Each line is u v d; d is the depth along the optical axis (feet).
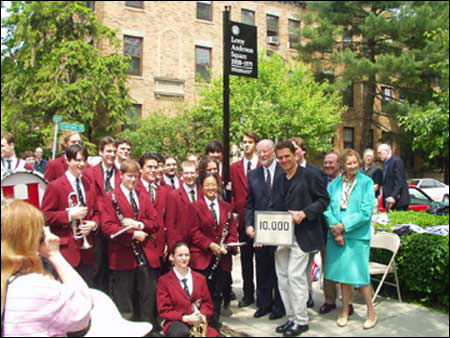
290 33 87.40
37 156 37.76
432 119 29.12
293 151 17.30
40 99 59.82
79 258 16.33
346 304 17.52
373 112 85.35
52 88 58.90
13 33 66.59
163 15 72.23
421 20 70.28
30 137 62.13
